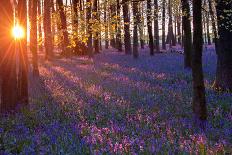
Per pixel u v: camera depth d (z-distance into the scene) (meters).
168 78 21.98
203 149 8.04
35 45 25.00
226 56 17.11
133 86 19.17
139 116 12.09
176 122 11.16
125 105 14.34
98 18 14.42
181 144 8.58
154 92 17.23
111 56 44.22
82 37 14.80
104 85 20.00
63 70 29.27
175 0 18.34
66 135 9.82
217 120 11.63
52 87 19.88
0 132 10.89
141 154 8.09
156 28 50.53
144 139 9.34
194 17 10.81
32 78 24.03
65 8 15.02
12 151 9.20
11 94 14.10
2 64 14.05
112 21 14.37
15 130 11.20
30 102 15.83
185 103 14.26
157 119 11.86
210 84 18.75
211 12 18.69
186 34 27.17
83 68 30.42
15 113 13.34
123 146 8.66
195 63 10.87
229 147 8.33
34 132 10.76
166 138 9.29
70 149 8.66
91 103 15.09
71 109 14.05
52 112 13.60
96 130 10.45
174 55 42.72
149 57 40.41
